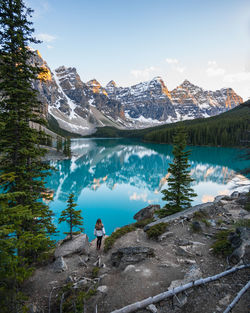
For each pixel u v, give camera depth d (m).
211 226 11.23
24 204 9.63
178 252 8.39
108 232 21.72
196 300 5.13
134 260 7.93
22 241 5.21
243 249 6.84
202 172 55.53
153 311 4.86
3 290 4.71
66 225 23.06
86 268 8.84
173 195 16.55
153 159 87.12
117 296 5.81
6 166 9.55
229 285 5.52
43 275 8.34
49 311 5.49
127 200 33.81
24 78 10.33
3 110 9.64
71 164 71.94
